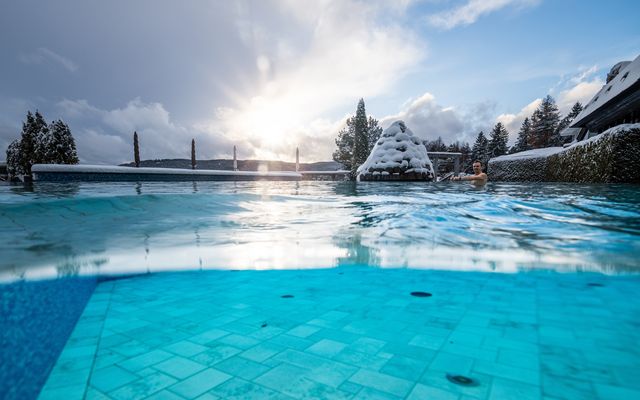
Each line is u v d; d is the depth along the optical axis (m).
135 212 4.24
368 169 15.98
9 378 0.75
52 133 28.53
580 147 10.55
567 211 4.25
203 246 2.73
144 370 0.90
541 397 0.73
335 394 0.76
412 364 0.90
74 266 1.96
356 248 2.69
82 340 1.11
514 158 17.42
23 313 0.97
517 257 2.33
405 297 1.58
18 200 4.23
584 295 1.55
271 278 2.01
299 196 6.71
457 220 3.88
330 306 1.46
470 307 1.40
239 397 0.76
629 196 5.59
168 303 1.54
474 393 0.75
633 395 0.73
